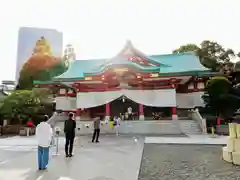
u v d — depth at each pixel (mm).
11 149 13102
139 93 28156
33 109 25312
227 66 40281
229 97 24344
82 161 9195
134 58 31438
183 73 27344
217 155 10555
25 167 8203
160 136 19969
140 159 9648
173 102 27594
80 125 25031
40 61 55344
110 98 28594
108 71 27828
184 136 19672
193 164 8695
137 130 23969
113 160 9422
